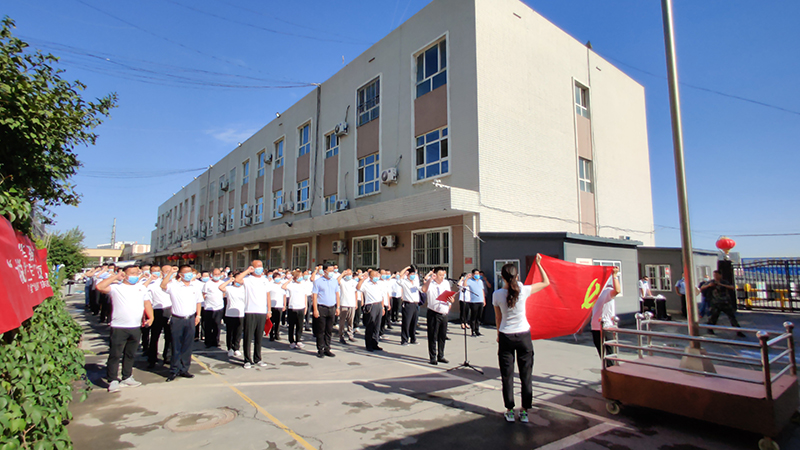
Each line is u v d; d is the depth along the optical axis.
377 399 5.69
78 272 30.22
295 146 24.11
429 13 15.67
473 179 13.58
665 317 14.29
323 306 8.61
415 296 10.07
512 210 14.30
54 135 4.05
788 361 4.83
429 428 4.65
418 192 15.45
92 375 7.17
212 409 5.30
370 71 18.44
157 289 7.91
